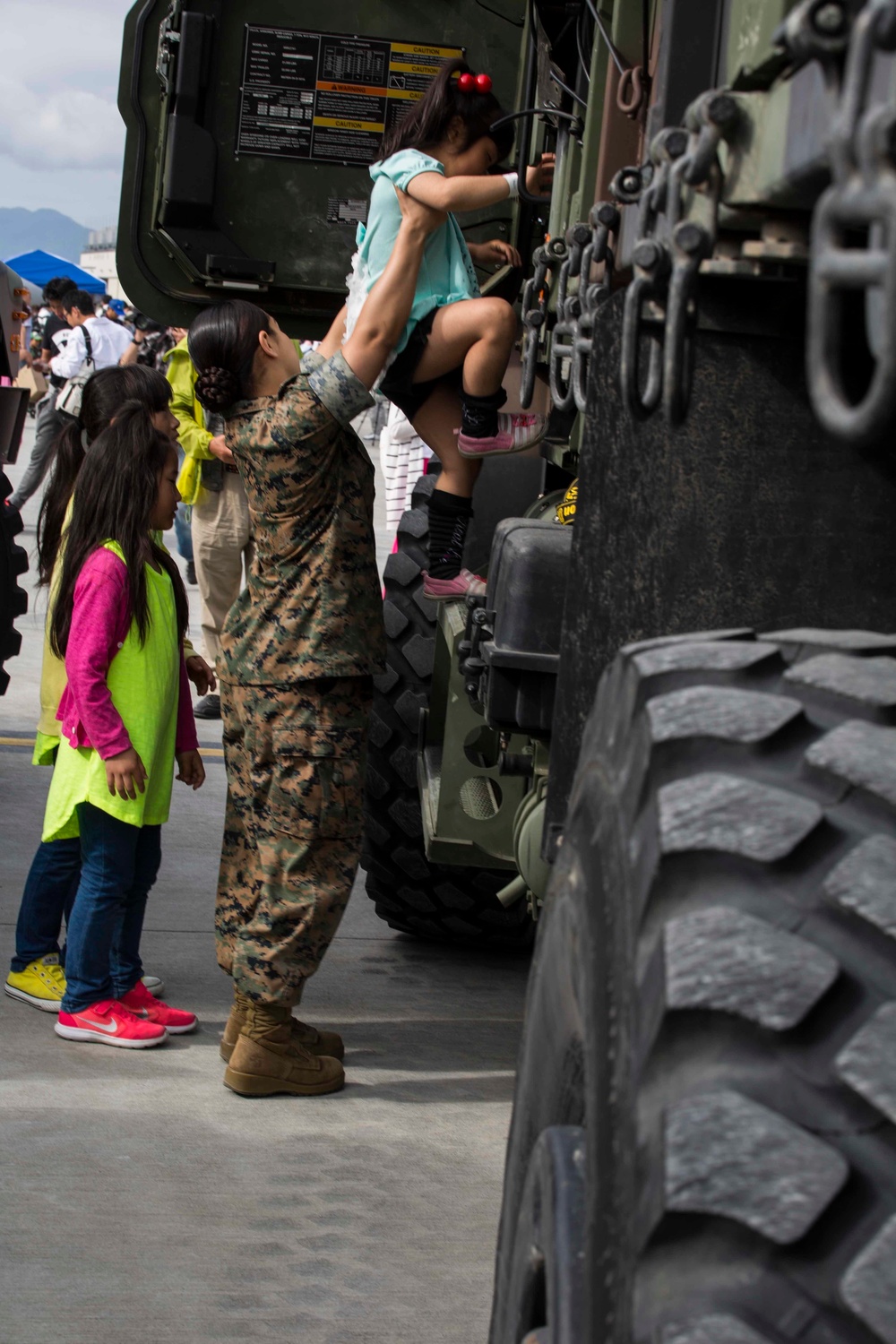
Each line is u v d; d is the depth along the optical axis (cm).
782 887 103
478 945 446
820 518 153
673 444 152
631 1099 101
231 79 412
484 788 343
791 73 115
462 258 321
